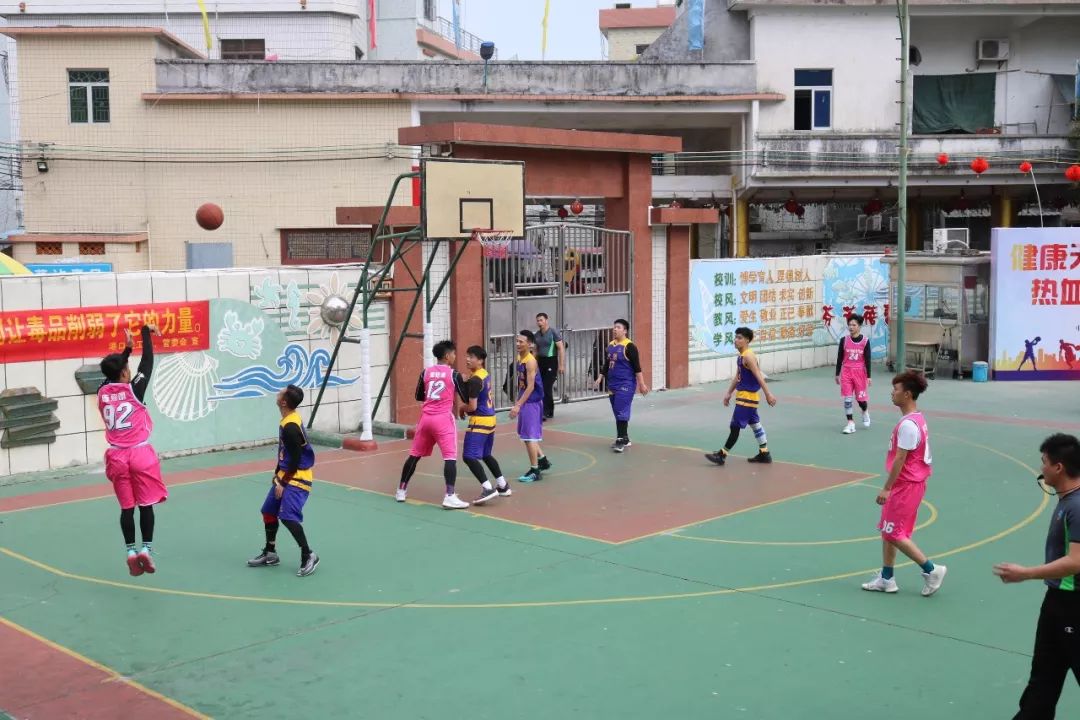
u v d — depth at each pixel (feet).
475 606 27.45
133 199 86.89
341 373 52.70
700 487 40.96
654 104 95.66
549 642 24.88
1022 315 70.74
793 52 99.96
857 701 21.52
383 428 51.67
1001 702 21.44
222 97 85.81
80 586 29.22
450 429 37.65
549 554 32.12
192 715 20.99
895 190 103.50
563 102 92.43
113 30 85.20
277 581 29.60
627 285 64.44
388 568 30.76
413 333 51.72
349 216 54.90
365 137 87.71
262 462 45.98
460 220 47.39
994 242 70.33
